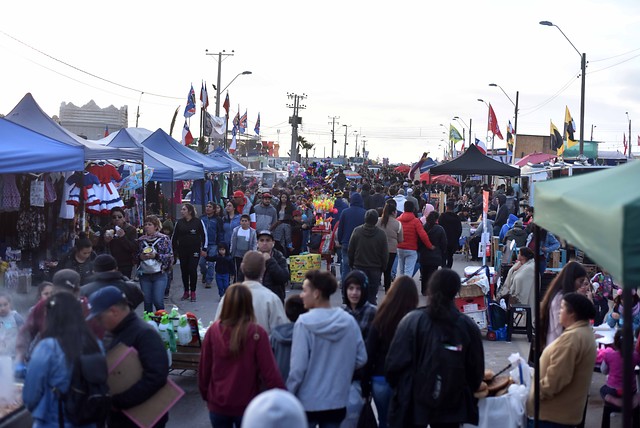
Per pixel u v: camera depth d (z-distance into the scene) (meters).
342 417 5.60
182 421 7.54
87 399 4.69
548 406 6.00
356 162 139.50
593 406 8.40
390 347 5.50
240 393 5.32
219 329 5.40
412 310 5.91
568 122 43.09
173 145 24.00
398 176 51.88
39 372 4.66
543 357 6.00
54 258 14.70
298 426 2.17
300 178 55.81
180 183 25.02
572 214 4.06
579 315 5.98
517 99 47.62
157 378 5.29
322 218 18.92
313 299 5.58
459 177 50.62
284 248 16.14
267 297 6.48
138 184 17.97
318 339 5.48
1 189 13.52
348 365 5.56
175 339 8.21
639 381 6.87
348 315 5.62
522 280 11.30
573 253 15.54
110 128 60.84
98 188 15.20
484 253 14.54
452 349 5.29
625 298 3.59
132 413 5.32
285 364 5.91
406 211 14.61
